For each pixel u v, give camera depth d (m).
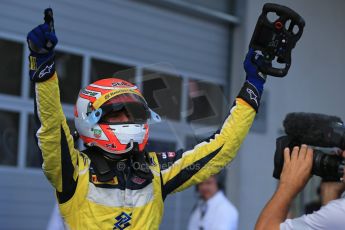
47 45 4.57
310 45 17.14
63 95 12.62
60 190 4.93
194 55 15.11
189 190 14.40
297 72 16.80
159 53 14.41
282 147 5.17
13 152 12.03
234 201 15.29
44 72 4.61
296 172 5.01
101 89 5.29
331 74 17.78
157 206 5.23
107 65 13.48
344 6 18.12
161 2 14.41
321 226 4.83
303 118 5.00
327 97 17.64
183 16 14.91
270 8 5.28
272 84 16.11
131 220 5.02
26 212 12.14
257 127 15.72
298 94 16.81
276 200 5.01
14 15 12.11
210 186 10.88
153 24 14.31
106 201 4.98
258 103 5.59
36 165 12.34
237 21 15.73
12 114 12.04
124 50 13.77
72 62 12.86
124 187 5.07
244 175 15.49
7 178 11.91
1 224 11.80
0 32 11.91
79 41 13.00
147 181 5.17
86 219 4.93
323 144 4.97
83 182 4.98
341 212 4.80
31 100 12.31
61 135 4.79
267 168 16.02
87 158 5.12
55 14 12.65
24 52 12.23
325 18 17.58
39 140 4.75
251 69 5.56
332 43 17.81
